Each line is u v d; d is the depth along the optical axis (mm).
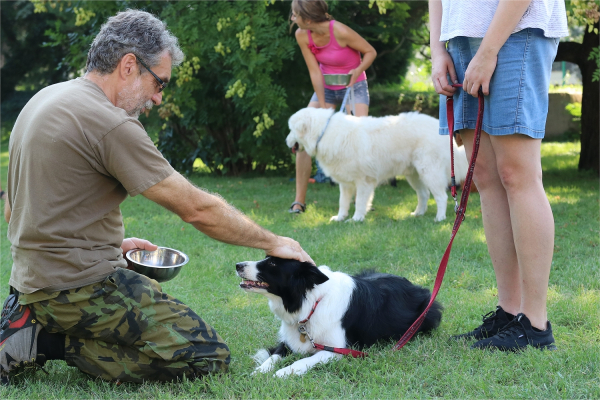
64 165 2271
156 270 2945
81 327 2402
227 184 9914
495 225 2990
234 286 4270
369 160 6379
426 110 15828
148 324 2441
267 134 10109
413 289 3467
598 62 7324
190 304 3854
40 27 20125
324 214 7027
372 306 3076
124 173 2314
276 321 3539
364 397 2398
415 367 2703
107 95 2479
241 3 8367
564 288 3900
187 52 8758
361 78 7207
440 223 6152
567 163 11188
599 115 9891
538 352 2738
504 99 2645
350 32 6891
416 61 15703
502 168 2762
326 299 2922
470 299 3779
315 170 11039
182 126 11453
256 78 8609
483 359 2723
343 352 2850
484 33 2719
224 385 2488
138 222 6648
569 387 2387
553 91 18297
